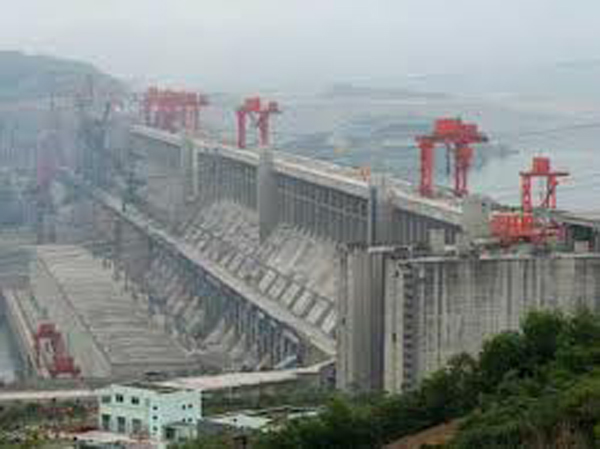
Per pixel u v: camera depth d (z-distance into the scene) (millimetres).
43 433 180125
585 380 120062
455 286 199375
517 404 119875
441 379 142875
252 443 146500
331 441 139125
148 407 180500
